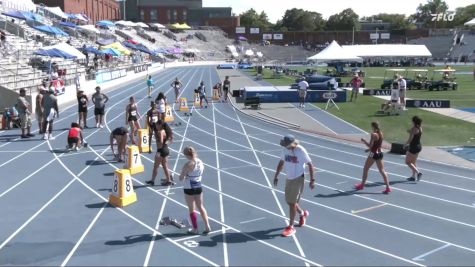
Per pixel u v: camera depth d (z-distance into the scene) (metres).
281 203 11.84
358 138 20.36
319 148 18.62
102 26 88.62
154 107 17.61
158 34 114.25
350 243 9.38
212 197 12.33
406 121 24.16
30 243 9.29
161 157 13.09
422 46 50.12
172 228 10.09
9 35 43.97
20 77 32.44
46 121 20.12
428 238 9.68
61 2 80.88
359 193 12.70
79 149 18.05
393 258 8.70
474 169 15.27
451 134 20.84
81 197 12.24
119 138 15.98
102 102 22.70
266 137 20.89
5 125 22.55
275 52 125.75
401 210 11.38
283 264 8.40
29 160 16.34
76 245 9.20
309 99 32.94
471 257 8.77
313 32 129.50
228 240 9.48
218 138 20.64
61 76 38.53
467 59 102.50
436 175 14.55
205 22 142.12
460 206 11.70
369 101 32.97
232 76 61.38
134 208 11.38
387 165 15.81
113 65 58.16
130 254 8.79
